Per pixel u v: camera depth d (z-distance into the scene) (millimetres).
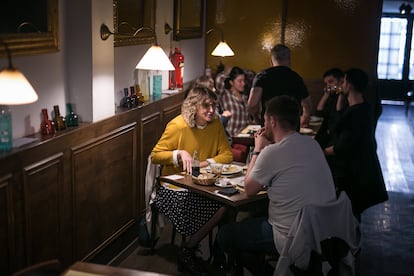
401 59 13203
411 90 12672
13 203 2754
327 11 6387
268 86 4562
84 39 3531
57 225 3217
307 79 6555
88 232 3627
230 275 3506
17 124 3033
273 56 4715
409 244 4520
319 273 2795
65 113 3566
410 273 3965
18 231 2822
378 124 10297
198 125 3873
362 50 6410
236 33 6594
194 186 3393
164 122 4879
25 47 2967
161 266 3889
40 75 3225
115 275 2125
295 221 2850
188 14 5855
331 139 4898
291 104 3037
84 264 2213
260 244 3059
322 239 2844
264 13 6484
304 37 6480
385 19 13133
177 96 5156
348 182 4215
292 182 2908
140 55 4605
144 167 4504
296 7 6430
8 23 2838
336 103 5270
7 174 2686
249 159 4633
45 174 3035
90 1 3480
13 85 2457
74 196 3377
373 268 4031
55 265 2113
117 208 4062
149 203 3990
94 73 3596
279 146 2979
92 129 3557
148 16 4645
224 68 6285
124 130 4043
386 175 6762
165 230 4586
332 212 2877
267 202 4609
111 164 3891
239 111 5465
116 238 4098
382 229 4859
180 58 5324
